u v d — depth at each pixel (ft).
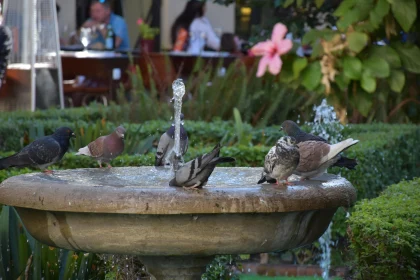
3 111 44.29
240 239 16.34
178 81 20.77
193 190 15.92
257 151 31.40
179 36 64.18
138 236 16.15
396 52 41.88
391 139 34.99
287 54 42.75
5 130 35.22
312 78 41.86
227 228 16.17
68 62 55.67
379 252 19.99
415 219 20.61
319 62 42.04
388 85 43.14
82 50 57.67
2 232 21.40
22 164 20.22
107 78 58.49
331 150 17.76
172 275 18.20
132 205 15.62
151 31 65.16
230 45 61.52
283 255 31.65
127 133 35.01
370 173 31.71
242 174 20.57
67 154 30.35
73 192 16.10
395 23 42.55
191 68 56.95
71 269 22.15
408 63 42.47
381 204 22.08
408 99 45.03
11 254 21.63
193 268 18.24
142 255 17.15
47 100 47.37
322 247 30.76
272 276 29.76
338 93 42.19
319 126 38.29
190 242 16.17
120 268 22.86
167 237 16.11
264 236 16.51
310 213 17.11
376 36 43.60
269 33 49.67
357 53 41.70
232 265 26.04
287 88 44.32
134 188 15.99
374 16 40.57
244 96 44.09
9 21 46.44
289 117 45.03
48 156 20.21
